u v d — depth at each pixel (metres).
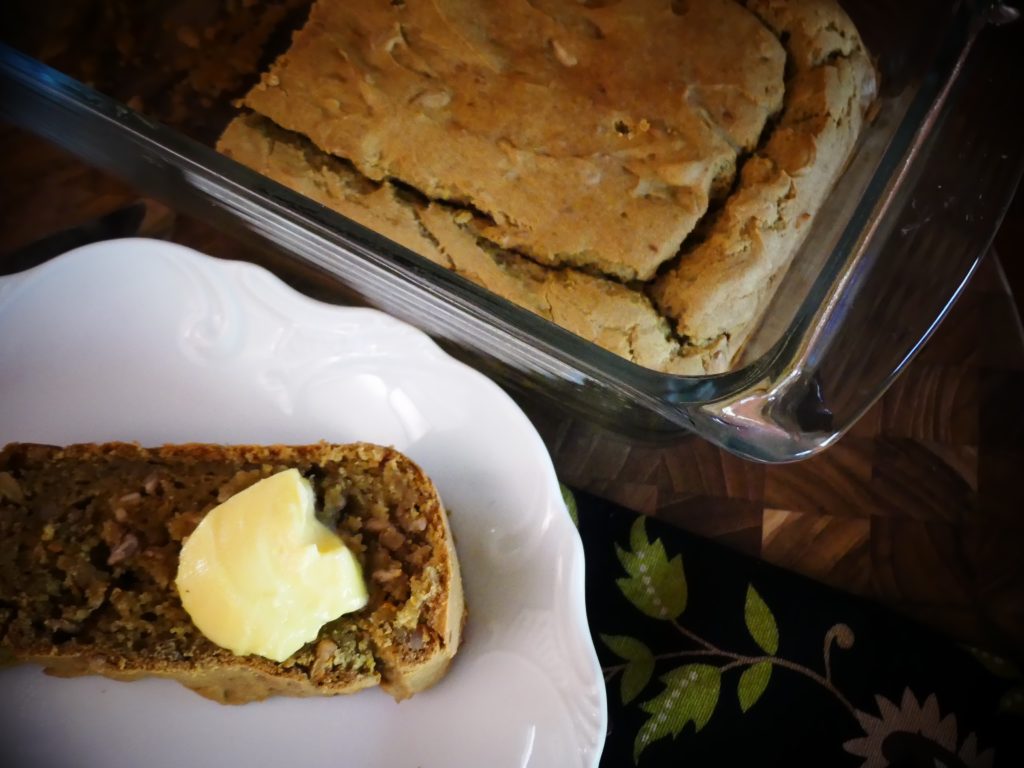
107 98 0.22
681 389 0.19
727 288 0.20
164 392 0.22
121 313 0.22
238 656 0.19
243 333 0.22
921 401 0.23
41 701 0.20
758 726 0.20
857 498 0.22
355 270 0.23
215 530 0.18
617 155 0.21
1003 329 0.23
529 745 0.19
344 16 0.23
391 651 0.19
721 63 0.22
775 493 0.22
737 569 0.22
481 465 0.21
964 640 0.21
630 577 0.22
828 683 0.21
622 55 0.22
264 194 0.21
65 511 0.20
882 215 0.20
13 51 0.22
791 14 0.22
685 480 0.23
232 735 0.20
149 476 0.20
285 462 0.20
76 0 0.26
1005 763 0.20
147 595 0.19
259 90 0.23
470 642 0.20
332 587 0.18
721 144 0.21
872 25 0.23
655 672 0.21
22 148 0.25
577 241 0.21
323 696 0.20
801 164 0.21
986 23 0.22
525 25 0.22
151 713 0.20
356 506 0.20
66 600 0.19
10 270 0.24
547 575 0.20
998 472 0.22
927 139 0.21
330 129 0.22
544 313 0.21
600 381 0.20
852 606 0.21
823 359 0.19
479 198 0.21
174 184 0.24
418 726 0.20
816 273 0.22
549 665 0.20
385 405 0.22
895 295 0.20
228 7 0.26
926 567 0.22
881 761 0.20
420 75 0.22
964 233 0.21
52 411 0.22
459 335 0.23
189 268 0.22
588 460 0.23
